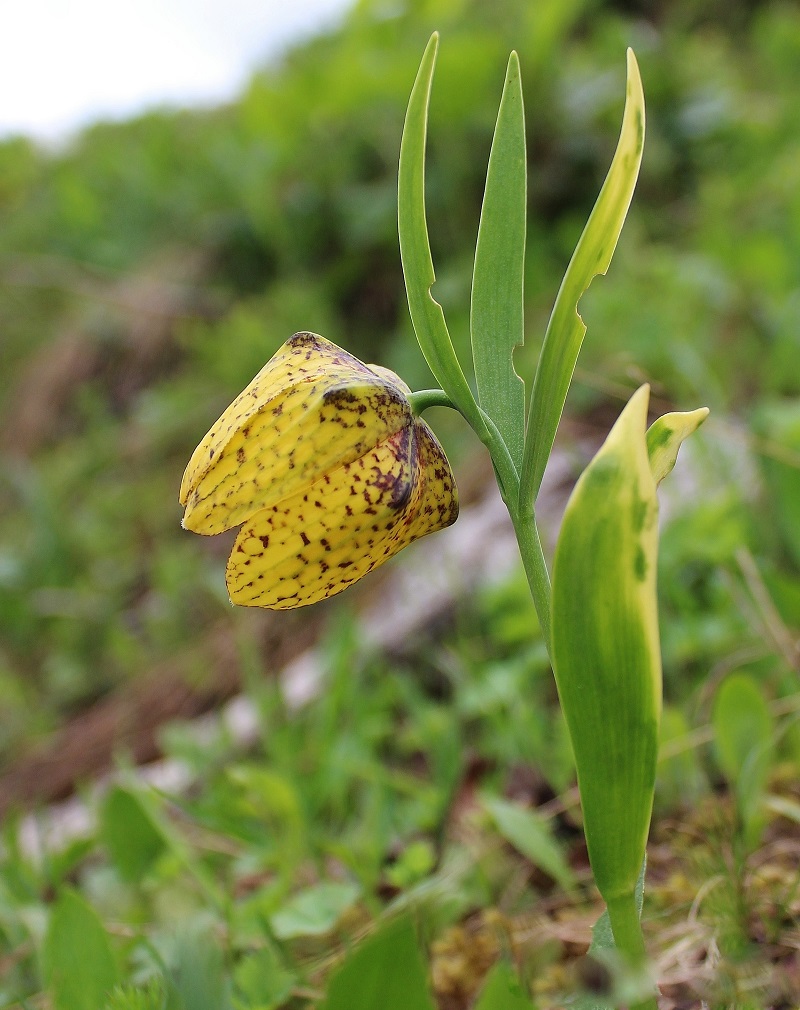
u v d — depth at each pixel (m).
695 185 0.84
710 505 0.38
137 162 1.28
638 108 0.18
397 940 0.17
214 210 1.08
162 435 0.92
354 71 0.92
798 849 0.27
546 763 0.34
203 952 0.22
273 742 0.36
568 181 0.85
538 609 0.20
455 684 0.45
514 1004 0.18
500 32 0.92
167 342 1.04
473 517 0.54
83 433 1.05
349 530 0.20
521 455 0.20
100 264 1.20
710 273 0.60
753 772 0.25
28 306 1.28
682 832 0.27
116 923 0.29
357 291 0.93
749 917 0.24
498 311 0.21
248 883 0.33
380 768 0.33
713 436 0.43
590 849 0.18
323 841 0.28
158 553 0.79
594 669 0.18
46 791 0.54
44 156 1.77
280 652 0.55
